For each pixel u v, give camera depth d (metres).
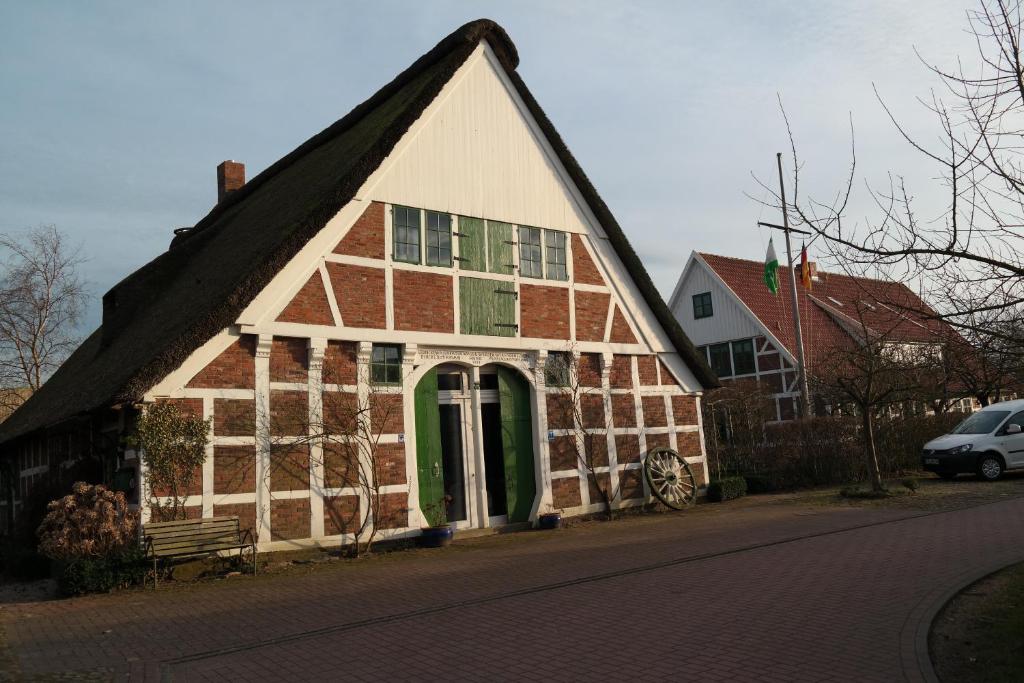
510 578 9.69
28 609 9.17
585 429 15.80
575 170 16.31
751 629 6.75
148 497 10.75
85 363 18.27
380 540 12.74
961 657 5.95
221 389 11.50
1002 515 12.78
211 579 10.76
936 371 14.62
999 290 5.17
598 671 5.80
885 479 20.28
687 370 17.89
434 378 14.05
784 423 21.08
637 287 17.22
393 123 13.62
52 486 13.74
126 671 6.26
